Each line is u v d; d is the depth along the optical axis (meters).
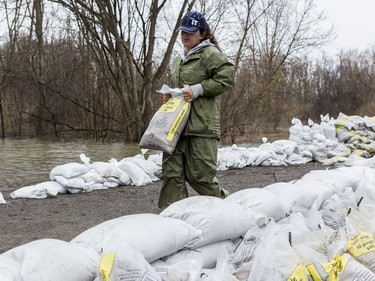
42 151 16.41
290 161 11.60
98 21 20.97
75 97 25.12
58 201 6.91
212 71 4.56
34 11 25.58
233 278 2.71
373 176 5.32
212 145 4.64
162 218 3.00
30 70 25.45
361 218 3.67
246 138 24.41
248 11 24.52
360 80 56.44
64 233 5.08
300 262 2.82
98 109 23.59
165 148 4.42
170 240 2.85
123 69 21.94
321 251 3.10
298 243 3.14
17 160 13.23
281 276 2.71
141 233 2.76
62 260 2.33
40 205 6.61
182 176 4.77
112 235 2.64
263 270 2.74
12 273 2.26
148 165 8.73
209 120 4.59
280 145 11.82
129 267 2.40
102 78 23.62
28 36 26.16
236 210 3.28
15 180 9.34
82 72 24.69
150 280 2.41
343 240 3.13
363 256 3.04
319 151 11.86
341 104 56.09
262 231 3.29
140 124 22.34
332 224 3.70
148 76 22.16
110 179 8.11
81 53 24.19
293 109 32.06
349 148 12.32
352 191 4.52
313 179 4.82
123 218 2.96
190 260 2.72
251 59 25.86
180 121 4.49
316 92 58.53
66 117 25.67
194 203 3.26
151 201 6.92
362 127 12.86
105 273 2.35
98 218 5.82
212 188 4.73
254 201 3.60
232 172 10.12
